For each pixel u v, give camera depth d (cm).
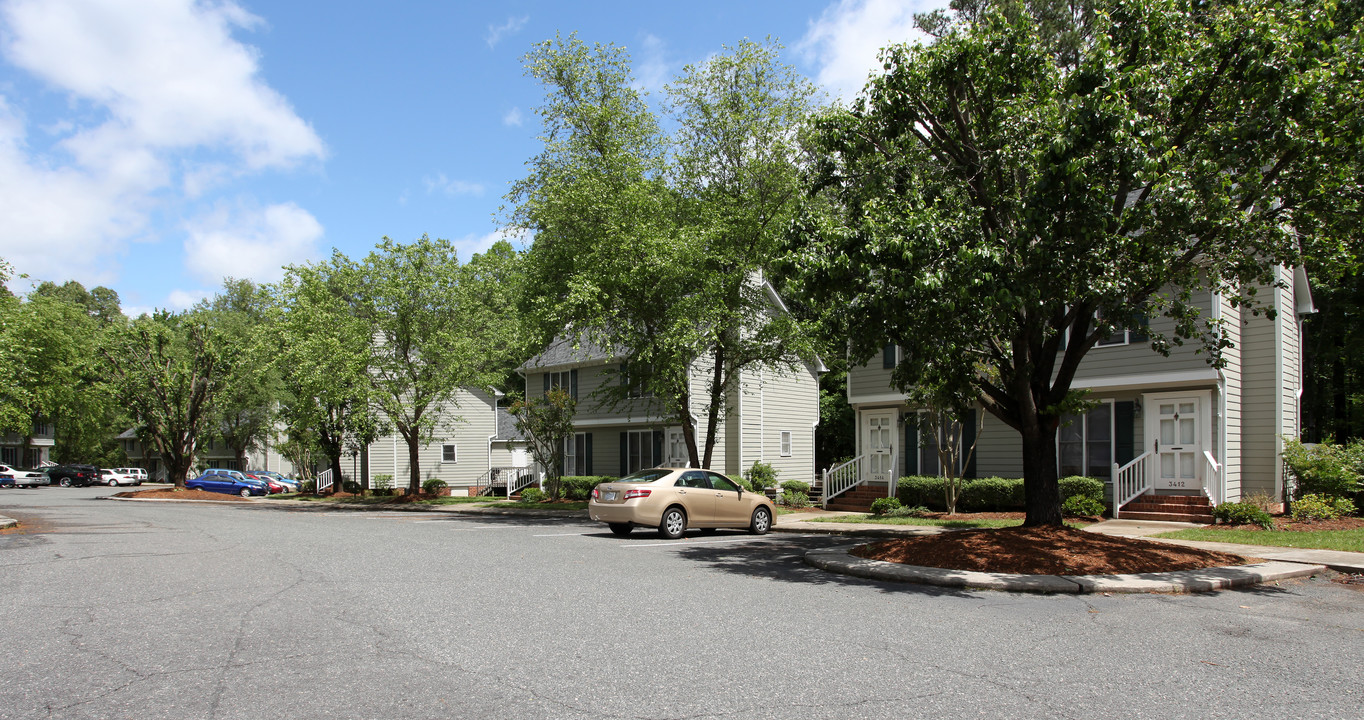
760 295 2188
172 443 4056
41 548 1333
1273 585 998
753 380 2862
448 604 834
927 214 1034
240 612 787
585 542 1477
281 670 581
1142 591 938
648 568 1124
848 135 1256
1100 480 1855
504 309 3031
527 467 3638
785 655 636
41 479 5369
